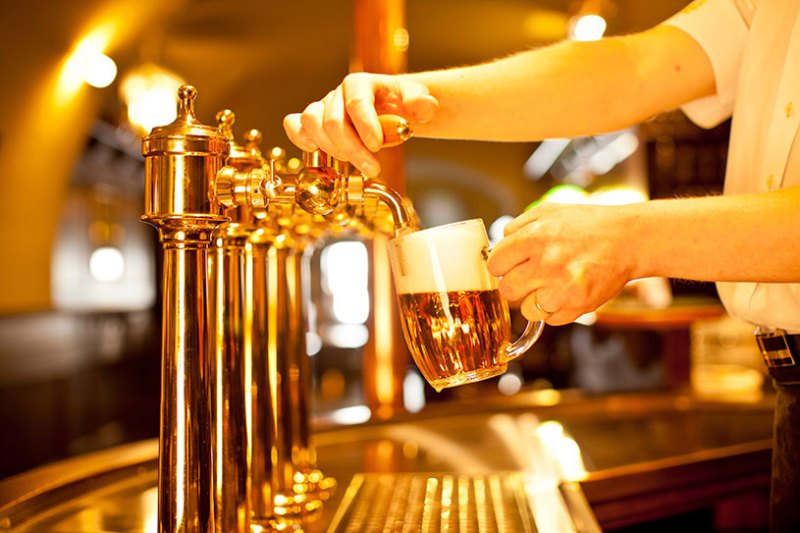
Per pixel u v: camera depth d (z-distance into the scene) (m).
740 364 3.43
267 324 0.90
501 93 1.02
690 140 6.48
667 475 1.27
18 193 5.14
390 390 2.26
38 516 1.00
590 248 0.68
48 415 5.51
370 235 1.04
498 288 0.73
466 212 13.25
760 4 1.00
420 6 6.39
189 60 6.77
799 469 0.92
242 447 0.80
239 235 0.80
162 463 0.66
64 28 4.67
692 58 1.10
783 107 0.91
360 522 0.95
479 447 1.45
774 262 0.68
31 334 5.21
